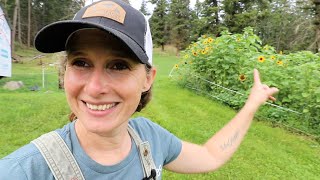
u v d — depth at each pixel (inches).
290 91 84.0
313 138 73.6
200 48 113.7
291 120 80.1
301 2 257.1
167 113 82.2
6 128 67.9
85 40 12.6
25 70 304.2
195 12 602.2
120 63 13.0
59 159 12.9
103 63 12.8
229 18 370.9
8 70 197.5
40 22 641.0
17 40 591.8
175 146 18.3
